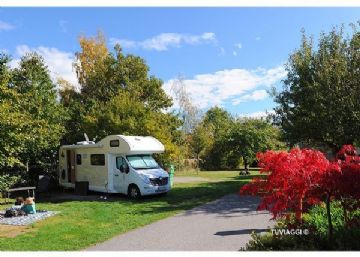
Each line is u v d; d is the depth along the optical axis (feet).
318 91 57.93
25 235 34.17
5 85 57.21
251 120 136.05
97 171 65.05
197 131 149.89
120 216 43.32
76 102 105.91
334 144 60.90
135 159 62.08
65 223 39.73
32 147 67.97
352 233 23.35
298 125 61.26
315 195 22.44
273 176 21.76
